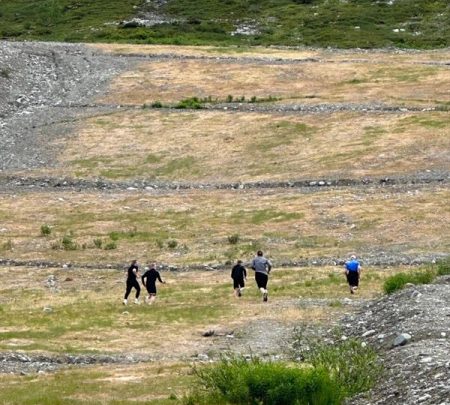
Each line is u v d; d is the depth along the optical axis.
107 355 120.12
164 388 95.44
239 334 130.00
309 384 81.62
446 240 196.62
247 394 83.50
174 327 136.88
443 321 104.25
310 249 196.25
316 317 136.00
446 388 74.50
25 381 103.06
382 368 88.00
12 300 163.88
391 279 142.50
